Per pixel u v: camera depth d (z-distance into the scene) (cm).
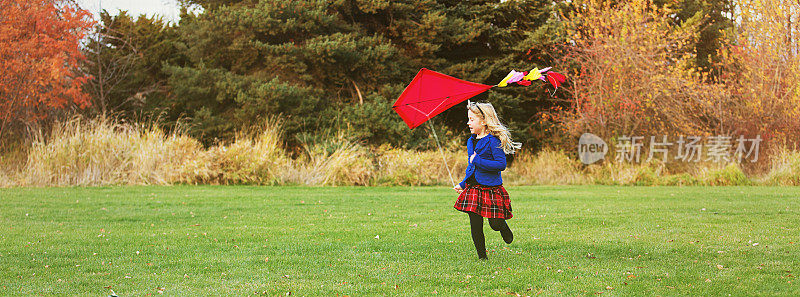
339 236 689
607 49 1886
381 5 1970
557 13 2239
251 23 1936
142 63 2373
